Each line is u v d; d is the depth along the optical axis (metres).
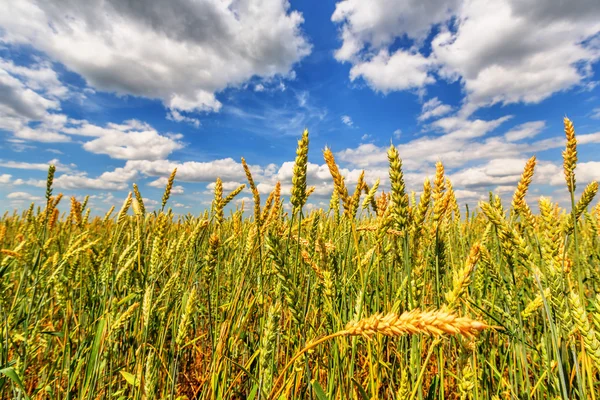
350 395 1.98
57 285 2.85
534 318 2.54
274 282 2.78
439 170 1.85
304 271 2.79
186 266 3.38
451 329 0.75
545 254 1.57
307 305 2.12
